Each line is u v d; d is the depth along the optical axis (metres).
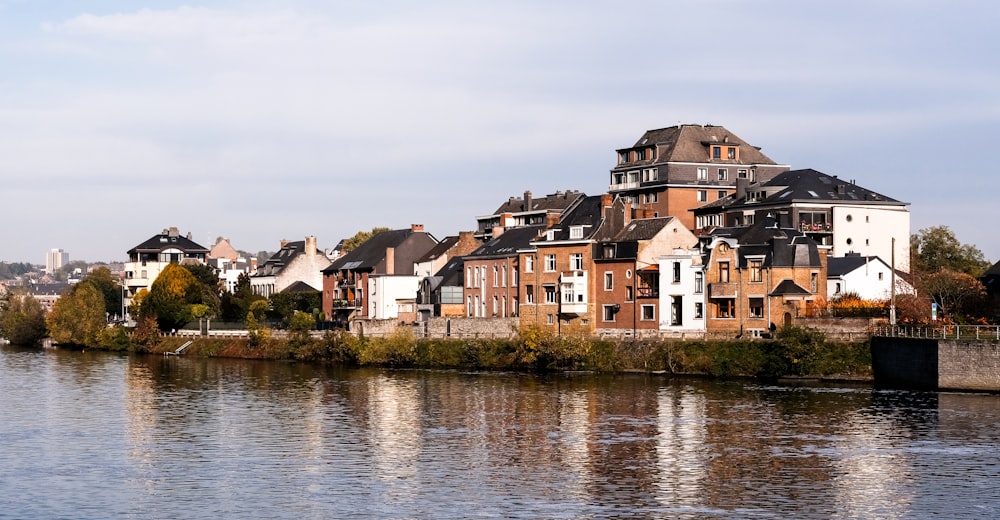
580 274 154.88
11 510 69.50
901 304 134.12
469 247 195.38
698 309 143.00
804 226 171.25
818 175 181.12
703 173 197.50
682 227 152.50
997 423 95.69
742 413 102.56
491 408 108.06
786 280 136.75
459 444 89.38
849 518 67.25
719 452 85.25
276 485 75.56
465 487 74.69
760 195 182.00
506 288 170.12
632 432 93.75
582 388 122.62
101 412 108.69
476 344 149.38
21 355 191.25
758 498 71.62
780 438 90.38
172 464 82.38
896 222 177.38
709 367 131.88
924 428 93.94
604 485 75.19
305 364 162.50
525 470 79.69
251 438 92.88
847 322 128.00
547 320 159.75
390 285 197.12
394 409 108.50
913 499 71.31
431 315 184.62
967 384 112.31
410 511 68.75
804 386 121.06
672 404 108.69
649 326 148.00
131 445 90.00
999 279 156.12
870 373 123.19
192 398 119.25
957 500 71.06
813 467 79.94
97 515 68.44
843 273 149.75
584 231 157.75
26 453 86.75
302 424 100.00
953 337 115.69
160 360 175.25
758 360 129.12
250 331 178.12
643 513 68.25
